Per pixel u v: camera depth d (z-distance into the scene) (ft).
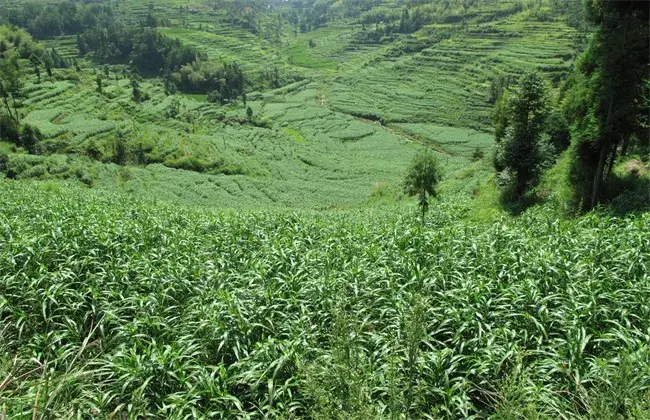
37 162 179.22
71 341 24.64
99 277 29.71
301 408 19.83
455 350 22.53
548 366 20.40
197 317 26.00
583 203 57.98
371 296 27.84
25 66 379.35
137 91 394.93
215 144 294.66
